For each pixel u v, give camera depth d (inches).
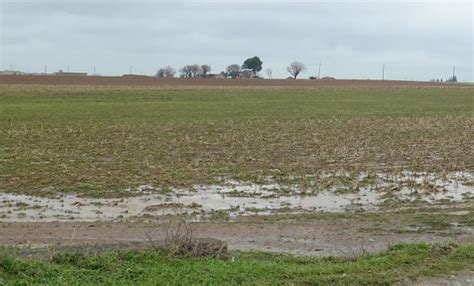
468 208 557.0
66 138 1039.6
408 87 3373.5
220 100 2197.3
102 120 1402.6
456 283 317.4
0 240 419.5
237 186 647.8
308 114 1670.8
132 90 2564.0
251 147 948.0
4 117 1429.6
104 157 827.4
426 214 526.0
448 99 2466.8
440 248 369.7
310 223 489.1
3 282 284.8
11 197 581.6
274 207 559.2
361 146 967.0
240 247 411.5
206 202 574.2
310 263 350.9
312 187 645.9
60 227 466.9
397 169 754.8
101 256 327.3
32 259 324.5
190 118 1491.1
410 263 342.6
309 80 4306.1
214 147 943.7
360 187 649.6
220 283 300.4
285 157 846.5
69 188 622.5
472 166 789.9
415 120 1485.0
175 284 296.7
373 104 2129.7
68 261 321.4
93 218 505.4
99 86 3009.4
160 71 5536.4
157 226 469.7
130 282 297.3
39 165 754.2
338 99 2370.8
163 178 680.4
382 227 475.8
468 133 1181.7
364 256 363.6
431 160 834.2
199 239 371.2
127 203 563.8
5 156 824.3
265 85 3563.0
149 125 1293.1
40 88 2615.7
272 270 322.0
